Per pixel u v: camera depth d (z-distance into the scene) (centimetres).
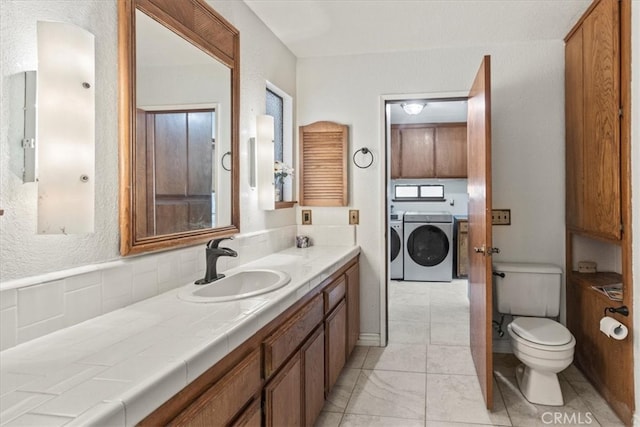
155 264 154
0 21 100
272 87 285
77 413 69
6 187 101
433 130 594
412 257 568
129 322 121
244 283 204
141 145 147
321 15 254
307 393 180
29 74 105
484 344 232
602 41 224
